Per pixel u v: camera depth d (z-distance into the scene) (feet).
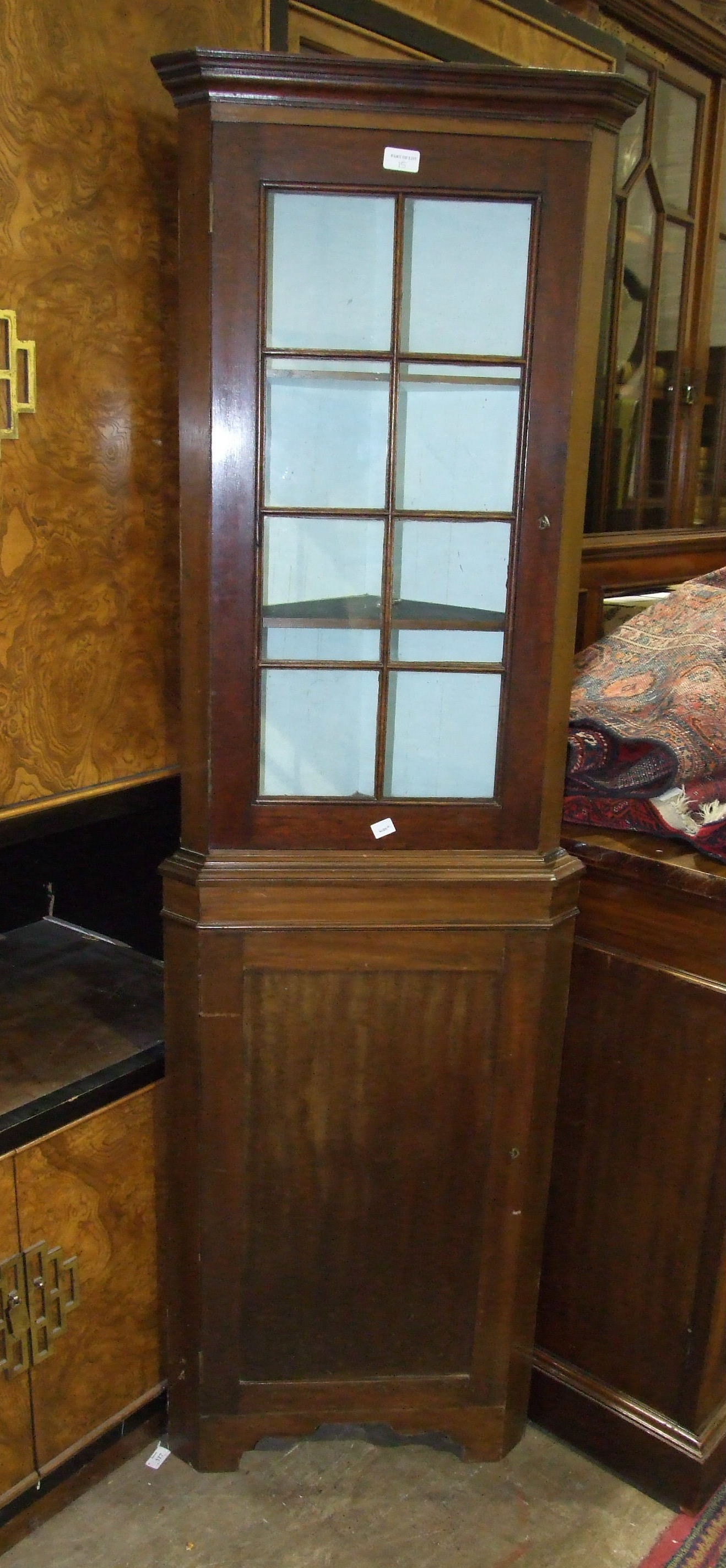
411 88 3.63
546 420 3.98
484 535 4.21
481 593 4.28
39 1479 4.84
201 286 3.80
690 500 7.71
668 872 4.58
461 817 4.39
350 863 4.36
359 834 4.38
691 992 4.66
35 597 4.11
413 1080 4.68
